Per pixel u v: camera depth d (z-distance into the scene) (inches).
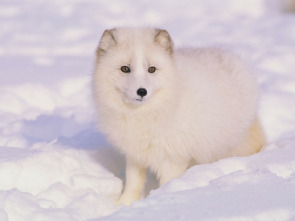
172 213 314.7
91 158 480.7
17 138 572.1
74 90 816.3
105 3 1660.9
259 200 331.6
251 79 518.3
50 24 1396.4
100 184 426.6
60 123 655.8
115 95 418.9
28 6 1592.0
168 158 441.7
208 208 319.9
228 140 476.1
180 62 446.0
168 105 416.8
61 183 407.2
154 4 1684.3
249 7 1695.4
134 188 457.4
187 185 378.3
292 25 1341.0
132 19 1485.0
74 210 350.0
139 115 418.9
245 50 1048.8
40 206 350.0
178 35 1293.1
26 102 748.0
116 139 446.3
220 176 400.2
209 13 1589.6
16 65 954.7
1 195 346.0
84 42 1216.8
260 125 542.3
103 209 362.3
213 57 497.4
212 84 458.0
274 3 1697.8
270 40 1189.1
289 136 637.3
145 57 406.6
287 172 400.8
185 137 429.1
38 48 1144.2
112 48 421.1
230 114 470.6
